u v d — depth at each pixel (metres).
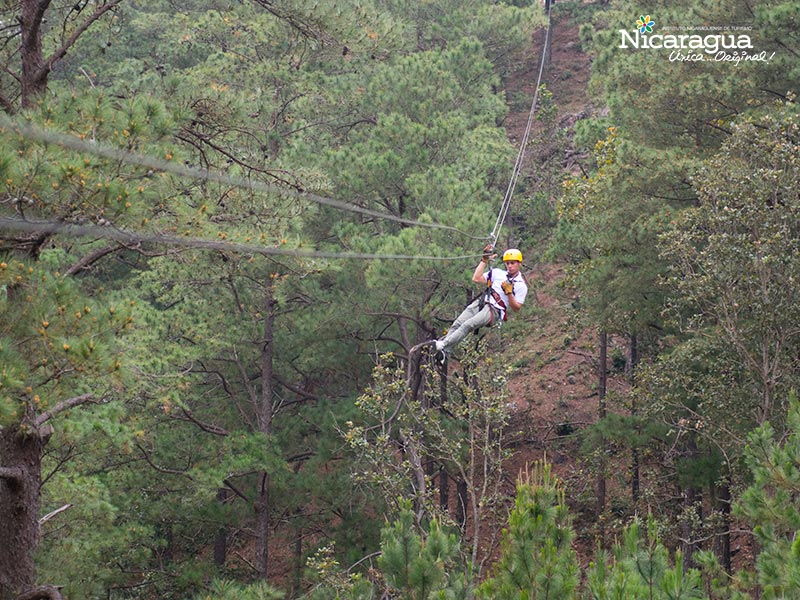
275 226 12.34
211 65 22.31
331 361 22.11
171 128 9.02
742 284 16.88
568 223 22.81
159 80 11.98
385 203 22.11
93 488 14.52
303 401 23.75
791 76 18.03
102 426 12.99
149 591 20.38
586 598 8.89
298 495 20.72
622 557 8.59
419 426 19.39
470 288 19.34
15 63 12.35
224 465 18.66
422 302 20.20
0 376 7.58
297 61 22.72
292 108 23.28
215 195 11.83
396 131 21.73
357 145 21.80
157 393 16.34
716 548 20.45
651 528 8.30
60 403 10.04
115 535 15.89
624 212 20.00
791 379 16.23
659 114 20.89
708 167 17.23
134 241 9.86
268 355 21.16
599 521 23.02
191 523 21.27
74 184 7.97
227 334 20.05
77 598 11.49
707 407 17.61
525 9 35.69
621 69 20.86
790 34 18.97
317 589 15.91
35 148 8.01
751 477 17.36
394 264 18.59
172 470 18.83
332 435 20.48
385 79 23.59
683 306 17.81
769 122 16.78
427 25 35.41
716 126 20.16
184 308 20.05
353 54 14.91
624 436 20.48
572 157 34.41
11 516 9.90
